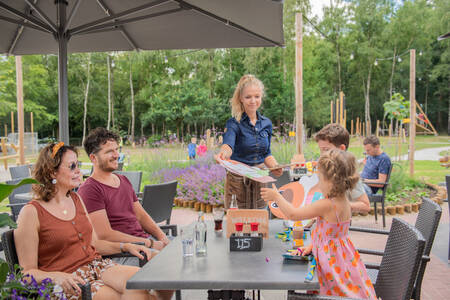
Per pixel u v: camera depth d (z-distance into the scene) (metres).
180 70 37.22
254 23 3.77
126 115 39.53
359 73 39.03
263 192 2.01
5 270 1.36
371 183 5.59
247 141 2.81
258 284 1.49
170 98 33.62
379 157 5.51
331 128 2.54
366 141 5.53
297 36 8.23
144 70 38.16
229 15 3.57
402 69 41.50
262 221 2.05
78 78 36.12
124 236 2.59
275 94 34.66
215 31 4.31
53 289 1.70
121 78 39.06
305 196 2.17
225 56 37.59
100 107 37.81
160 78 36.97
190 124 36.16
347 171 1.90
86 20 4.39
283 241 2.09
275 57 34.31
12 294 1.36
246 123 2.81
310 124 37.91
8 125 33.44
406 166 9.96
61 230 2.06
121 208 2.73
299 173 3.66
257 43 4.48
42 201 2.07
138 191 4.79
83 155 20.98
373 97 42.41
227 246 2.01
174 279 1.53
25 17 3.61
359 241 4.78
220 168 7.12
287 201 2.15
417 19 38.22
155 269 1.66
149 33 4.47
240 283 1.50
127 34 4.51
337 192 1.89
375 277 2.38
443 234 5.12
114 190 2.71
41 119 33.62
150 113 33.78
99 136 2.66
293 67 32.50
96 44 4.84
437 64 42.75
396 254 1.91
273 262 1.73
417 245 1.64
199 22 4.15
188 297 3.18
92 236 2.36
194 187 6.90
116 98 39.56
